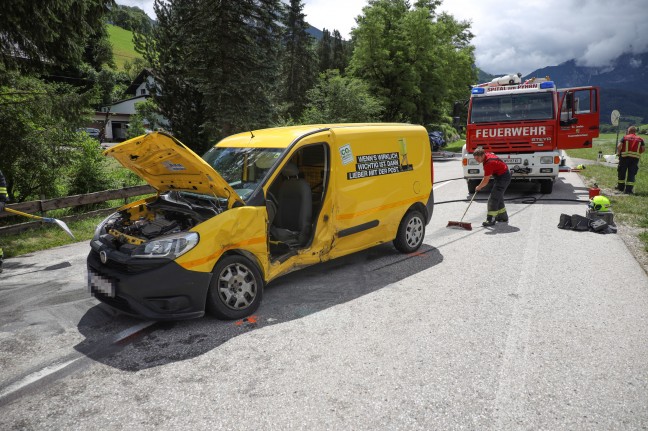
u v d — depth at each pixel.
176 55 17.31
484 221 8.73
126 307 4.30
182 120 17.56
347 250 5.92
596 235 7.78
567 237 7.68
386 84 34.94
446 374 3.54
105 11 9.96
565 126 11.53
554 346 3.96
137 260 4.16
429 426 2.94
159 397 3.30
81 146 12.23
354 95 25.23
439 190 13.58
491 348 3.94
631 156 11.84
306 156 6.32
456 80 43.69
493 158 8.42
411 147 6.77
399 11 35.19
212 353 3.94
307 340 4.14
